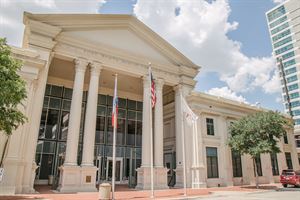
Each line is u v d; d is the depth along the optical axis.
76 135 19.03
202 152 24.30
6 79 10.35
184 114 18.27
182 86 26.58
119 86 28.89
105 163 26.47
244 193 17.80
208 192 18.38
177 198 14.50
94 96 20.70
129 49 23.81
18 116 11.34
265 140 21.59
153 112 25.69
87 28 21.91
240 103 29.11
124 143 28.50
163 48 26.06
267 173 29.25
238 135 23.03
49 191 17.70
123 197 14.85
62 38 20.39
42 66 17.53
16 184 15.21
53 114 25.58
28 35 19.58
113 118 15.45
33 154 16.64
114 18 23.22
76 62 20.80
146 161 21.84
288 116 34.91
